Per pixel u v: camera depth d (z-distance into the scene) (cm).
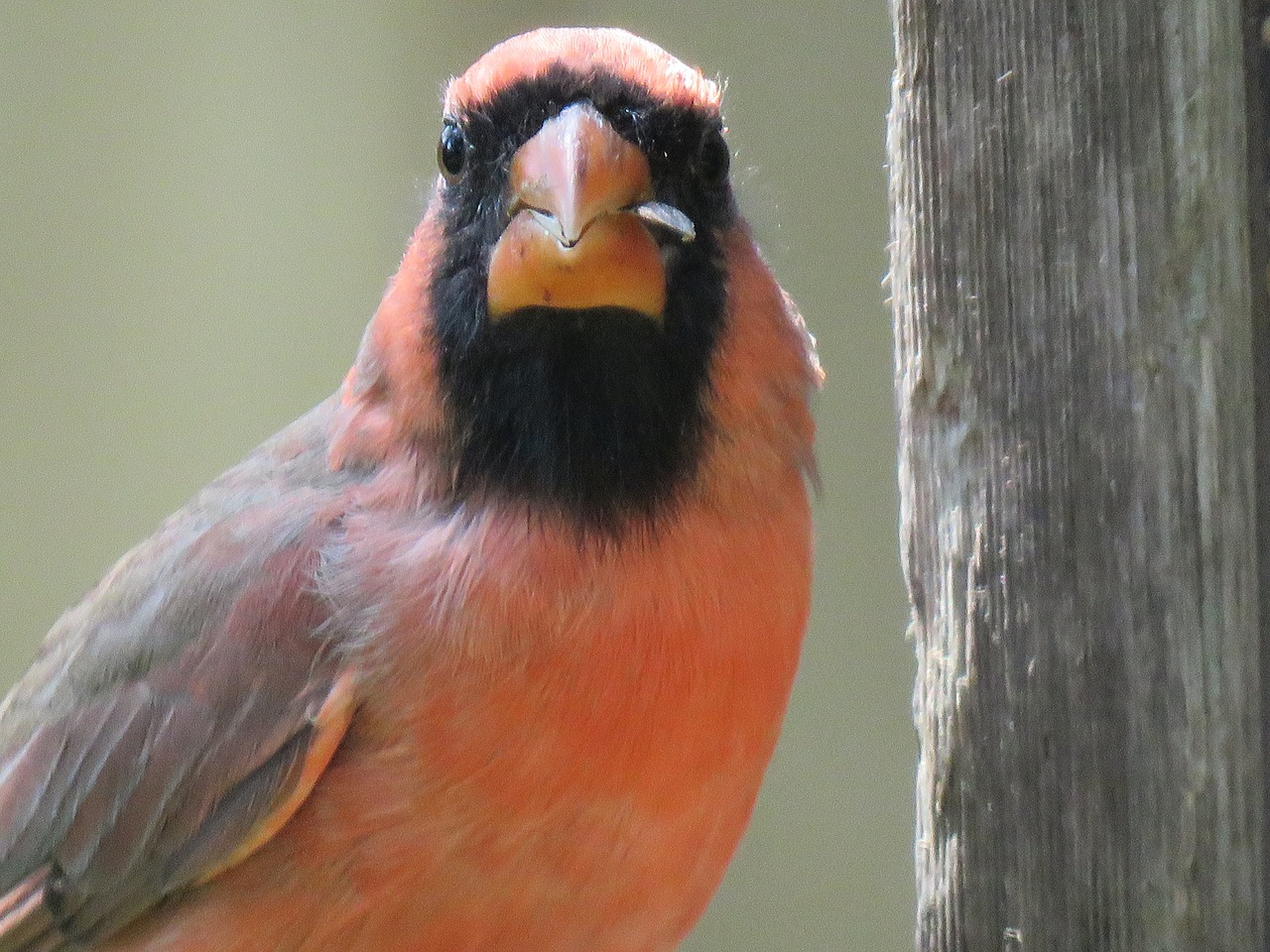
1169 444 169
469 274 172
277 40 243
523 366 172
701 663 172
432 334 173
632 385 172
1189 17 169
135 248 242
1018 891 171
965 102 171
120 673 174
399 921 172
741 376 173
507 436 172
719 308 172
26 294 239
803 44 211
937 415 171
